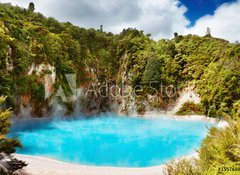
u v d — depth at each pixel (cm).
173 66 5941
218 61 5419
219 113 4491
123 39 6831
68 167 1672
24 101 4100
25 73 4231
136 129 3788
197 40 6438
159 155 2295
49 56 4734
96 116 5384
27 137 2852
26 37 4544
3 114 1235
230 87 4516
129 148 2564
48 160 1867
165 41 7019
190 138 3109
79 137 3039
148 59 6081
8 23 4409
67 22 6588
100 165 1956
